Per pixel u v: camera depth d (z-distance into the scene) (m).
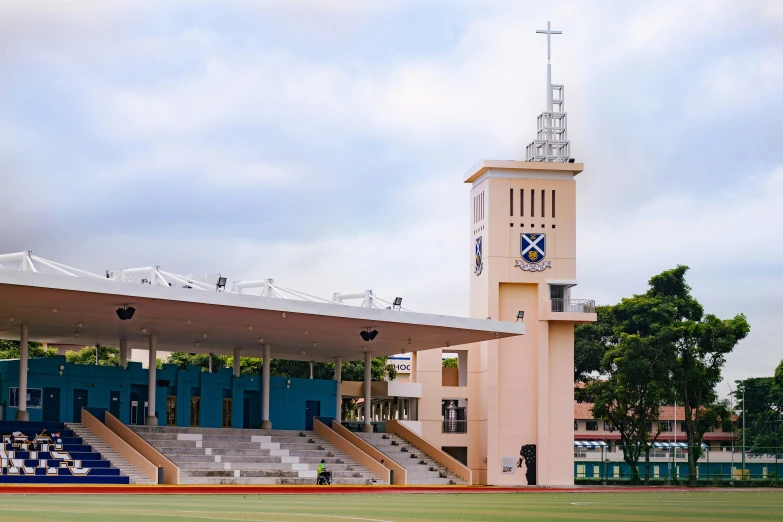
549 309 67.44
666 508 27.36
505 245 67.94
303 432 62.91
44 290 45.19
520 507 27.59
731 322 79.44
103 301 48.47
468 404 69.94
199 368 64.88
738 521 20.14
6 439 48.00
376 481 56.75
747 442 105.19
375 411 88.75
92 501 29.44
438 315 56.88
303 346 67.31
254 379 67.75
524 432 67.31
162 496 36.25
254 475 52.81
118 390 60.28
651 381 76.69
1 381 56.28
